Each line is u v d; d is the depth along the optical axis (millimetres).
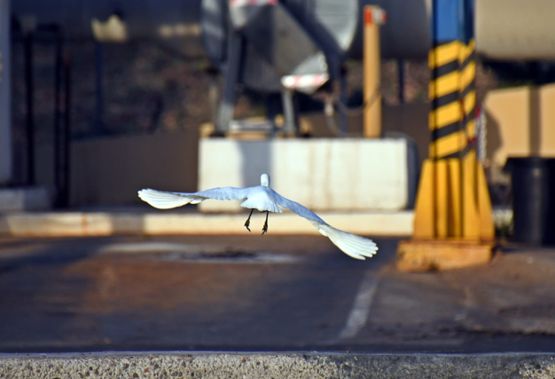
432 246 20844
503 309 17453
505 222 25906
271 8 30234
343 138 30219
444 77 21500
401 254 21141
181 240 26469
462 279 19609
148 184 41875
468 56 21984
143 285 19641
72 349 15227
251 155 29047
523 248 22844
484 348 15156
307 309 17891
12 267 21484
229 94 31141
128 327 16734
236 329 16703
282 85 31125
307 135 32906
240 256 23109
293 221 27797
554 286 18484
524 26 33406
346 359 10789
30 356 10680
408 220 27531
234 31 30641
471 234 21234
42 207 32750
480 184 21719
